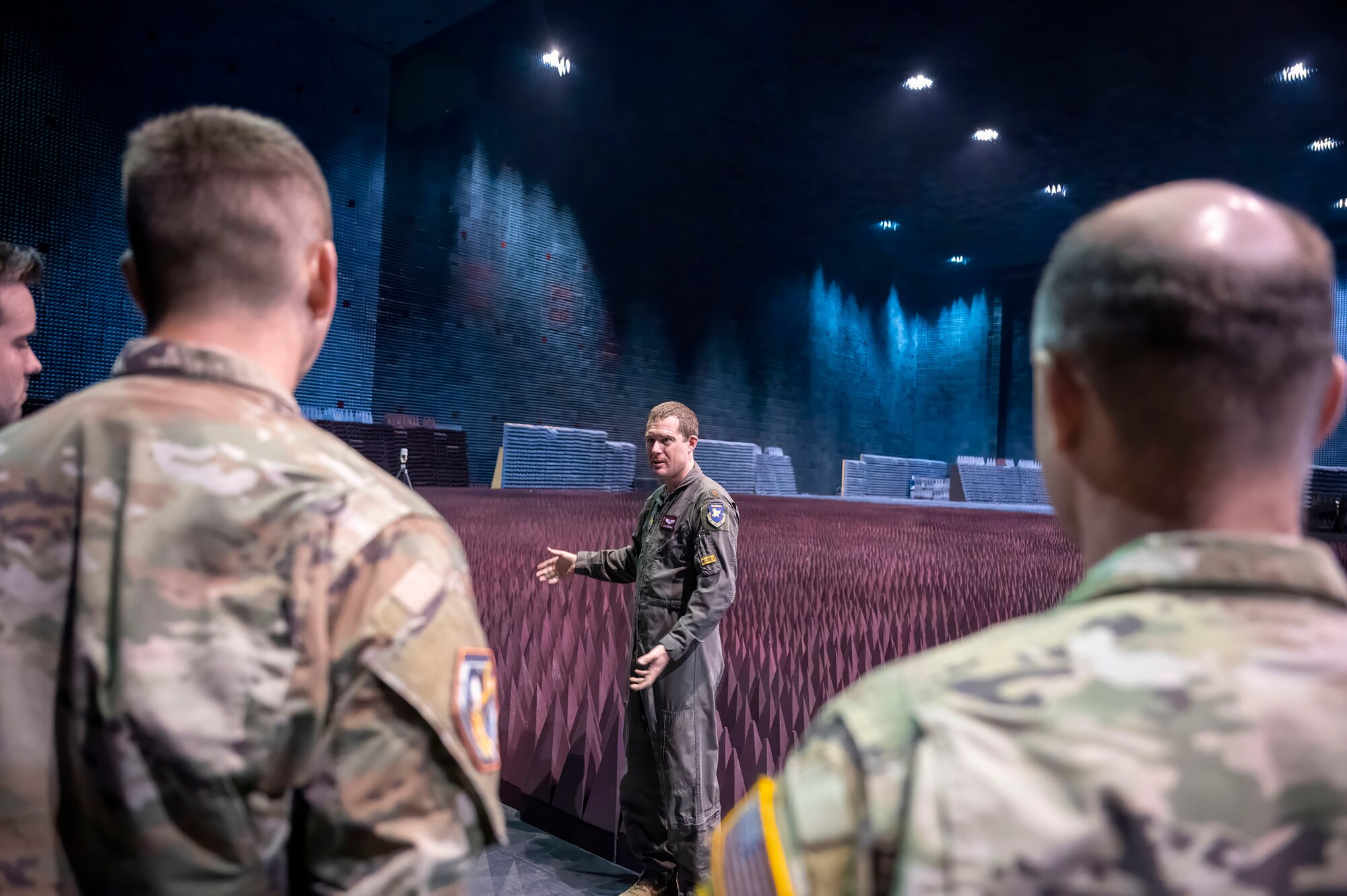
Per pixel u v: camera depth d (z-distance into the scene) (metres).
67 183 11.02
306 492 0.65
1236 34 12.87
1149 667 0.41
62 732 0.60
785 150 18.16
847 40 13.73
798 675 3.49
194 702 0.58
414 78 14.95
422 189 15.23
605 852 2.48
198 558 0.61
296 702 0.60
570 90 15.82
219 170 0.71
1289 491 0.46
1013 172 18.78
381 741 0.61
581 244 18.11
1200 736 0.38
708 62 14.63
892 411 26.16
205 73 12.26
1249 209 0.46
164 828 0.58
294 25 13.15
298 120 13.31
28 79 10.65
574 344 18.09
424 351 15.38
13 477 0.66
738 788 2.64
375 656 0.61
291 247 0.74
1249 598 0.43
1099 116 16.02
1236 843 0.36
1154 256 0.45
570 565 2.32
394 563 0.65
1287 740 0.38
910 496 24.80
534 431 16.52
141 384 0.70
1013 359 25.81
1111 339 0.45
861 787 0.43
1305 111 15.14
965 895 0.37
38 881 0.59
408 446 14.62
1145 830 0.37
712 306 20.86
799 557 7.35
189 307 0.72
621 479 18.48
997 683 0.42
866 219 22.03
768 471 21.59
